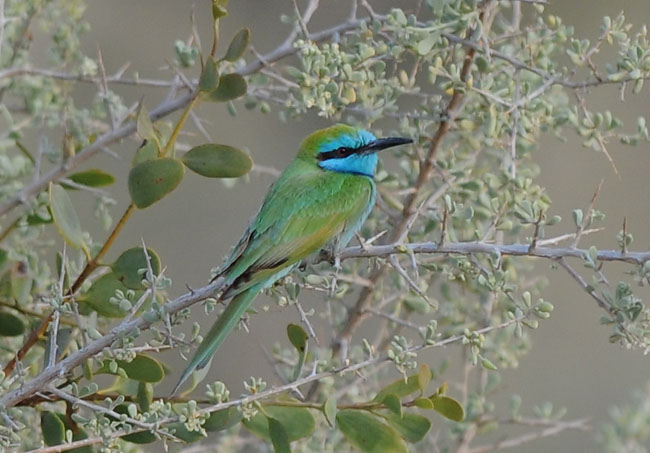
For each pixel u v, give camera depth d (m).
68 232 9.28
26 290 10.55
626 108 18.28
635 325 8.73
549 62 11.39
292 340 9.64
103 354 8.85
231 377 16.16
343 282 11.89
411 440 9.56
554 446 16.59
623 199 18.27
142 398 9.34
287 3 17.84
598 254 8.94
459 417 9.44
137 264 9.64
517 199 10.69
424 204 11.06
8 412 9.25
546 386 17.17
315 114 17.33
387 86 11.16
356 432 9.59
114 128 11.02
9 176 11.61
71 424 9.61
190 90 11.17
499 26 12.80
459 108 11.16
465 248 9.29
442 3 10.56
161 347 9.03
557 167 18.22
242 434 13.22
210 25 17.78
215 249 16.97
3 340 10.91
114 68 17.23
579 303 17.52
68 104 12.19
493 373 11.95
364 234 12.05
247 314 9.77
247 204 17.09
